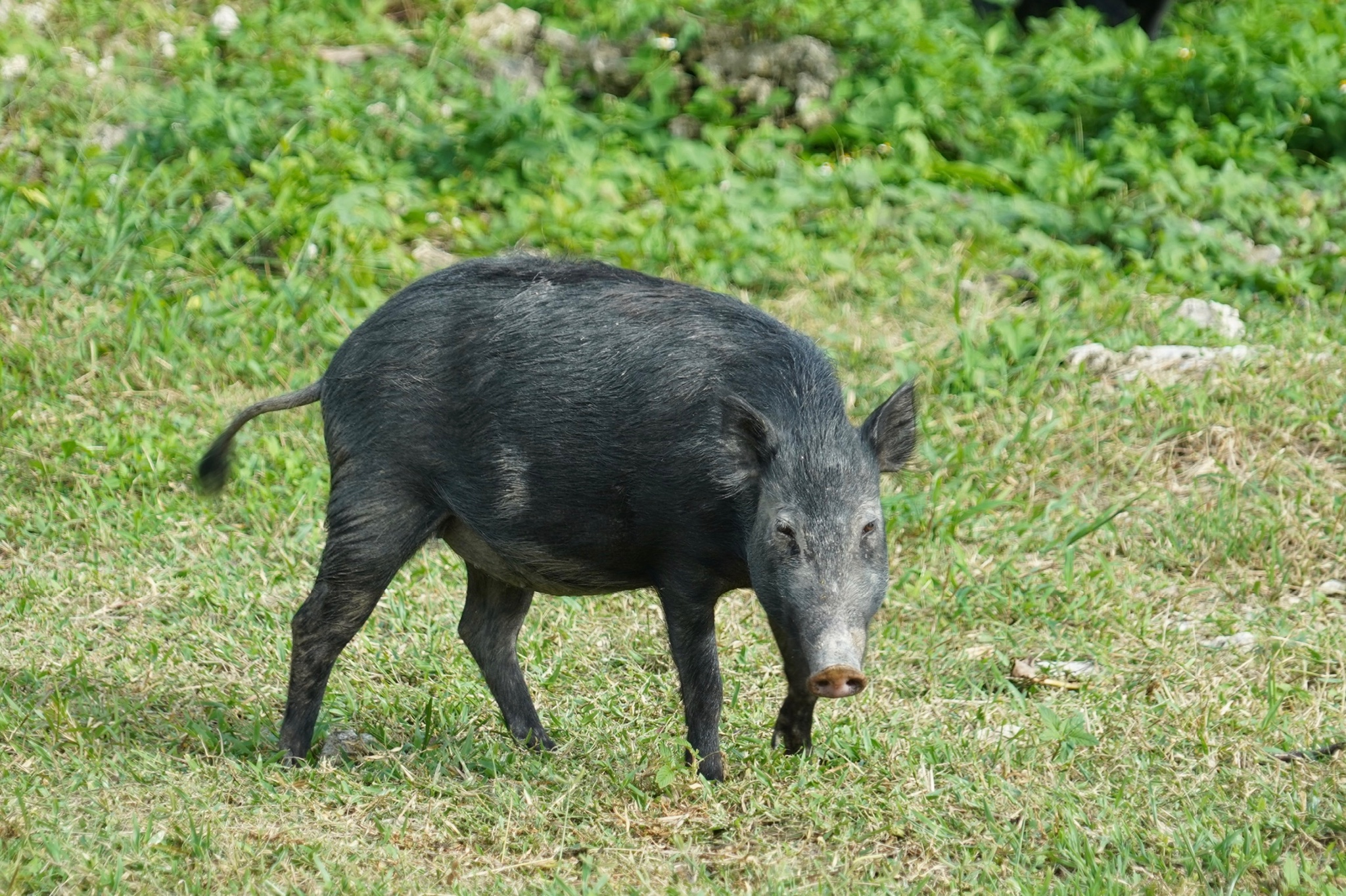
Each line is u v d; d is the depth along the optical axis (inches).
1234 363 821.2
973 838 451.5
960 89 1143.0
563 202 968.3
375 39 1219.9
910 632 628.1
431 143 1059.3
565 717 548.1
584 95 1183.6
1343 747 503.5
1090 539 702.5
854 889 418.3
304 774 485.7
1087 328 876.0
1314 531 681.0
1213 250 956.6
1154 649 597.9
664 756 478.6
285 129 1048.2
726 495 461.4
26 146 1010.1
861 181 1036.5
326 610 503.8
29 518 681.0
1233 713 535.5
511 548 497.0
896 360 828.0
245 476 722.8
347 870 418.6
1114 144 1059.9
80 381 797.2
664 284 501.4
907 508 706.8
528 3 1314.0
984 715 545.3
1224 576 665.6
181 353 826.8
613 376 477.1
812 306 908.0
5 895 387.5
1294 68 1114.7
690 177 1035.9
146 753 484.1
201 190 977.5
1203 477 737.6
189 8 1251.2
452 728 535.2
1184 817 458.6
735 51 1176.8
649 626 626.5
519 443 482.6
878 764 498.6
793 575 443.2
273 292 884.6
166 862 414.9
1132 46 1151.0
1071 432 773.9
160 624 603.5
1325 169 1070.4
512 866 430.0
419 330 497.4
